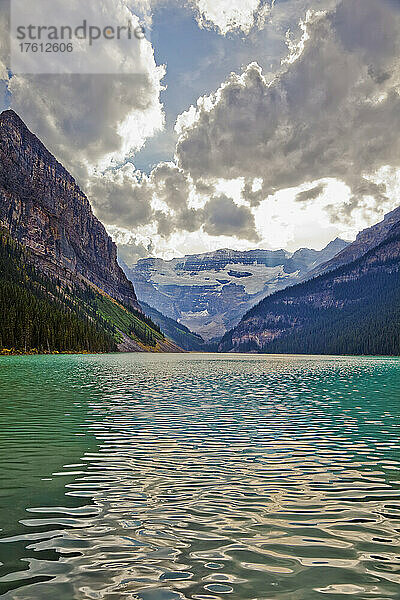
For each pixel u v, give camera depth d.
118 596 9.21
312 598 9.20
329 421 32.00
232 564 10.70
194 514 14.08
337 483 17.56
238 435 26.66
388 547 11.77
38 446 23.34
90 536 12.28
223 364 146.75
